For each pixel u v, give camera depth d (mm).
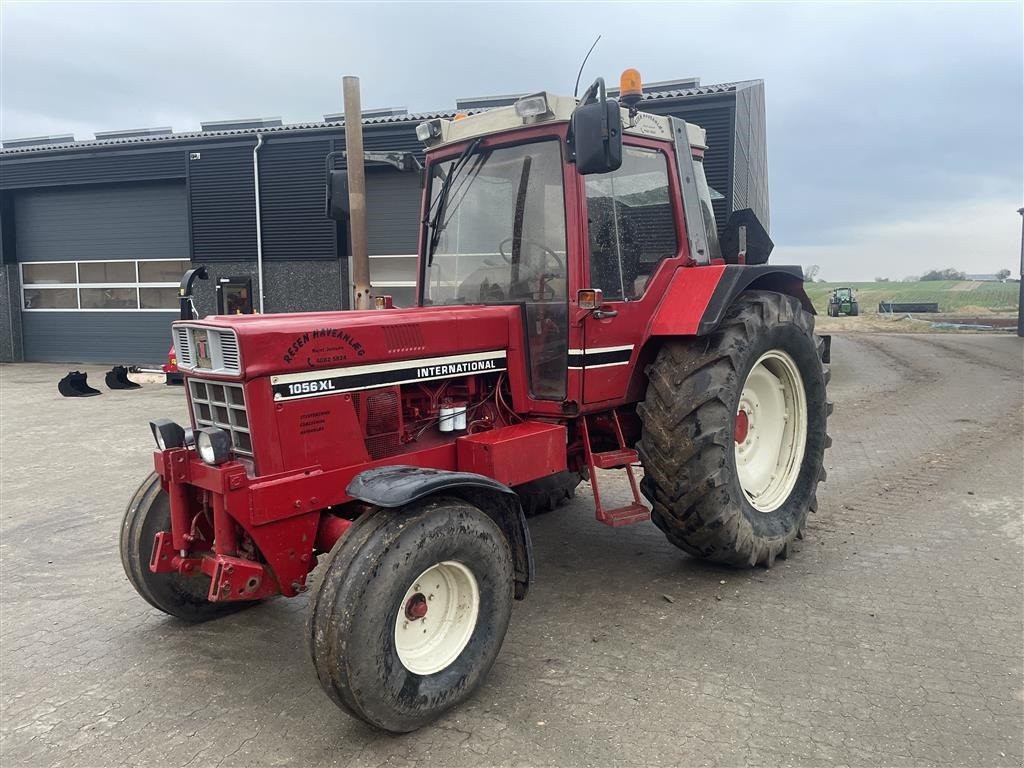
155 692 3004
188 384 3158
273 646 3398
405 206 13508
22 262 17078
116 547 4738
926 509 5145
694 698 2836
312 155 13523
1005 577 3949
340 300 13867
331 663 2441
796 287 4508
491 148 3809
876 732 2600
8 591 4051
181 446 3109
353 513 3166
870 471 6211
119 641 3457
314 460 2951
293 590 2938
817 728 2627
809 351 4348
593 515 5168
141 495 3498
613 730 2645
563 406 3602
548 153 3602
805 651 3184
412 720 2609
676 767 2434
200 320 2994
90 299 16609
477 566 2805
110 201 16016
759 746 2533
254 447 2805
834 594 3768
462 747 2576
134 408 10359
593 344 3607
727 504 3691
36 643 3438
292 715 2818
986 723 2643
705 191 4578
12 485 6254
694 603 3689
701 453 3613
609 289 3705
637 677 3000
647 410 3740
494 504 3029
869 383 11766
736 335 3752
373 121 12891
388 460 3172
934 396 10266
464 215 3955
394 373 3209
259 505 2760
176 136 14164
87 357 16844
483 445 3285
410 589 2627
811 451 4496
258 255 14055
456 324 3424
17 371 15445
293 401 2883
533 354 3707
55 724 2781
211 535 3273
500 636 2922
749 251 5727
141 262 16000
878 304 43438
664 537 4695
